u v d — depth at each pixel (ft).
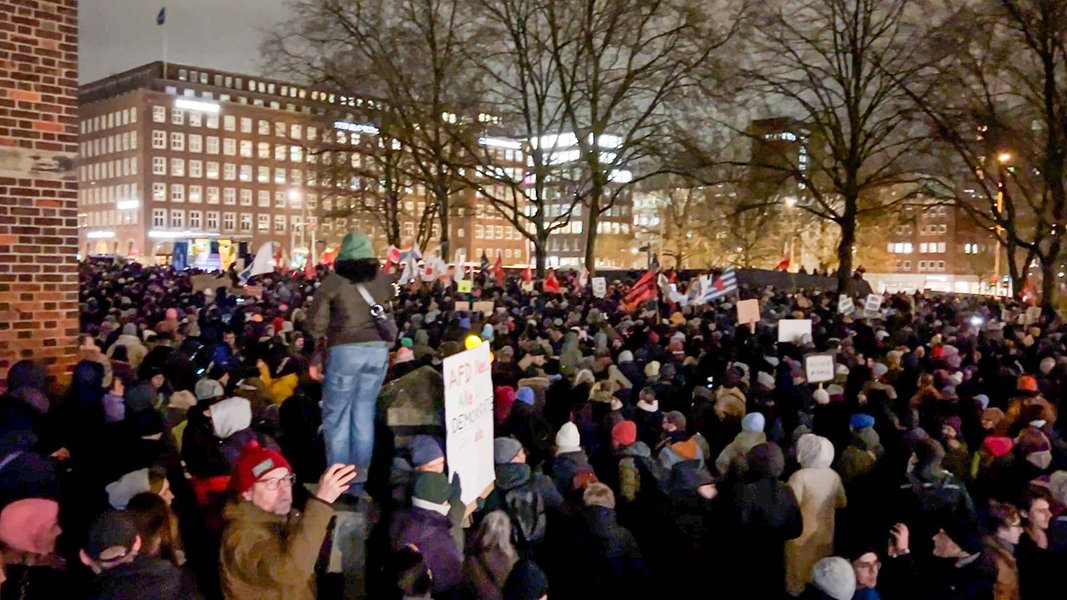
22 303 26.03
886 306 82.07
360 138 152.25
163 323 39.24
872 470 22.13
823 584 15.14
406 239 373.20
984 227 102.78
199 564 15.66
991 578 17.28
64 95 26.84
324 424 18.49
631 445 22.22
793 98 100.01
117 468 17.90
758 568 18.86
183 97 376.68
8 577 13.01
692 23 94.99
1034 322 63.57
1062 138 83.30
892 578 17.72
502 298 68.39
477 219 403.54
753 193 127.13
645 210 351.25
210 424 18.38
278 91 397.60
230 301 62.44
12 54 25.58
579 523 18.21
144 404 19.94
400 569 13.56
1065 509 18.47
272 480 13.73
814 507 19.47
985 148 93.20
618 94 99.91
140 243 363.97
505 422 24.45
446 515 15.90
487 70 103.14
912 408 27.25
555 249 409.08
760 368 37.35
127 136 370.73
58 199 26.78
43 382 22.06
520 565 14.74
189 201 375.04
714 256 226.38
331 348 18.24
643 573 18.13
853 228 96.78
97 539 11.85
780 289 110.11
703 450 24.22
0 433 16.72
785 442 25.61
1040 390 32.09
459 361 17.20
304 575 13.01
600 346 38.52
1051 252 85.20
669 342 41.86
